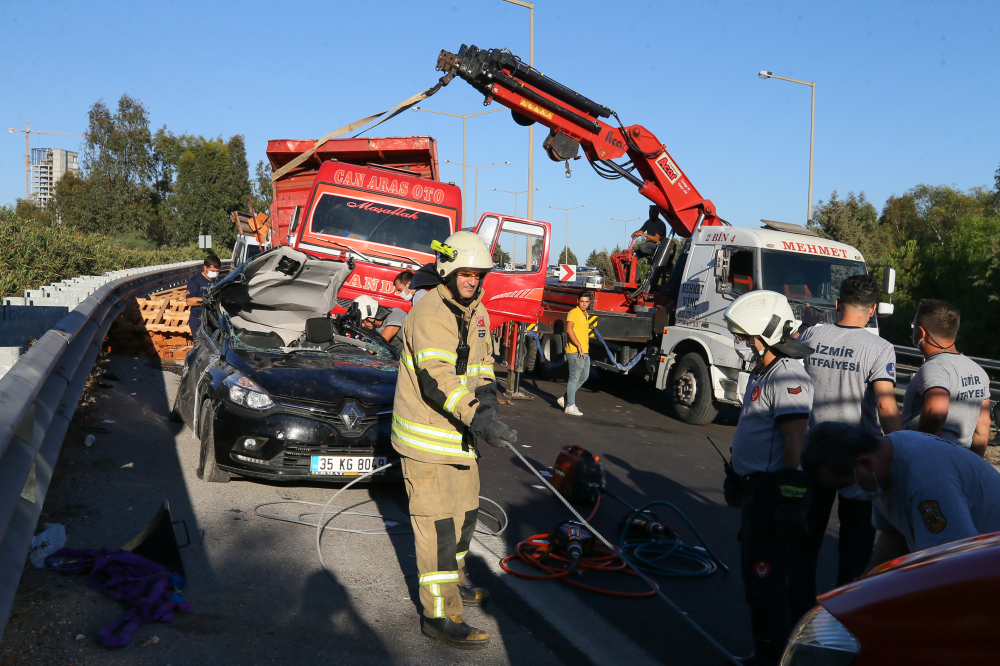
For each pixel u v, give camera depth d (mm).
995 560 1763
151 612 3361
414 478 3584
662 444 9008
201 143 62906
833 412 3943
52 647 3010
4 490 2865
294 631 3465
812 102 25125
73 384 5691
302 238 9828
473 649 3465
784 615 3244
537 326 14242
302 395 5422
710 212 11750
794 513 3113
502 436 3293
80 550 3832
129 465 5723
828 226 35531
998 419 4469
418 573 3904
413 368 3611
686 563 4969
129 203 60375
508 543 5055
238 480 5742
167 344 11336
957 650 1627
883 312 10555
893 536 2971
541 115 10938
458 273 3516
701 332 10422
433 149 11391
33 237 14078
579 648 3592
